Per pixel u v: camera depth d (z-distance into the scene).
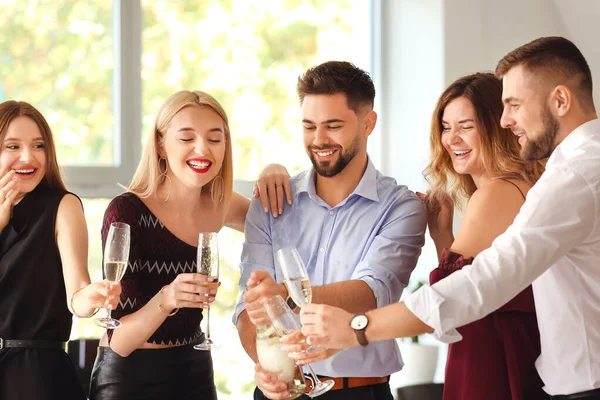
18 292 2.51
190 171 2.53
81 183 4.33
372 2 4.84
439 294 1.91
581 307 1.97
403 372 4.40
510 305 2.16
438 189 2.68
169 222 2.63
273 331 2.18
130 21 4.46
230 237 4.46
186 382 2.61
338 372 2.46
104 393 2.54
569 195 1.89
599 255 1.94
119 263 2.27
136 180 2.65
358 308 2.42
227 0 4.67
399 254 2.55
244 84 4.70
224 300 4.44
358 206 2.61
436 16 4.52
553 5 4.54
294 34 4.79
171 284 2.34
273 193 2.69
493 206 2.26
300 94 2.57
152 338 2.53
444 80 4.48
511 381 2.13
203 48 4.62
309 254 2.64
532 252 1.88
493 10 4.56
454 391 2.21
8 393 2.46
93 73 4.41
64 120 4.36
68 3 4.37
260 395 2.56
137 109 4.48
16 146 2.59
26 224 2.55
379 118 4.81
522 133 2.10
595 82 4.48
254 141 4.70
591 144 1.97
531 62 2.04
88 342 3.38
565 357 1.99
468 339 2.19
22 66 4.29
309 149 2.55
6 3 4.28
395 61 4.76
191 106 2.55
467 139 2.41
